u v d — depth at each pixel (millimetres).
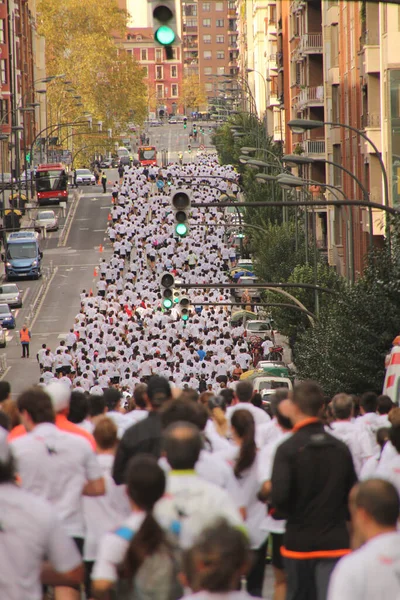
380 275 58500
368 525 12008
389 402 27812
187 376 75875
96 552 18734
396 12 77188
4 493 12867
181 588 12219
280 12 195125
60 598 15391
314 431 16359
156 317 98562
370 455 22469
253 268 116750
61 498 17234
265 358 94062
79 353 84125
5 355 97062
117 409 26578
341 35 107062
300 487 16141
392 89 78000
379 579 11711
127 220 163625
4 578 12578
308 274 94312
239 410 19172
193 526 10695
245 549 10391
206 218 160375
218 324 100062
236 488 17000
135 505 12812
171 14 20266
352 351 57719
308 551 16109
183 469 14281
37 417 17422
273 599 19750
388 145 78500
